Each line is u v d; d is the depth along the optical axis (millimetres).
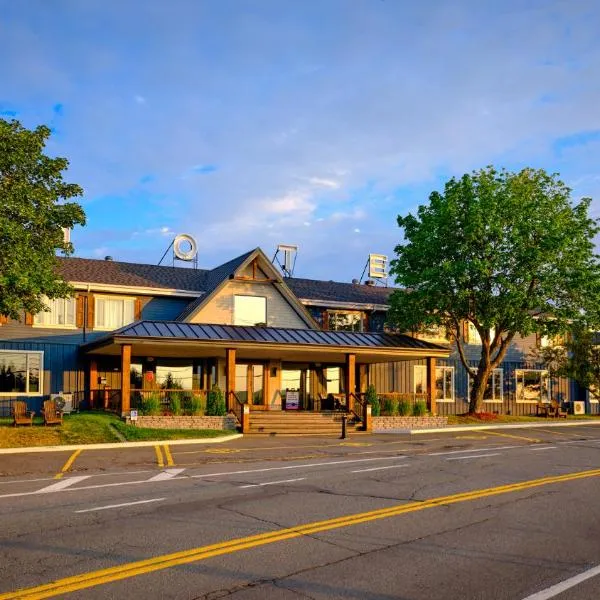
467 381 42094
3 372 31094
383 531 9867
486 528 10172
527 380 44375
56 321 32500
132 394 31359
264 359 36031
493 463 18266
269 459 19344
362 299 40844
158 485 14086
